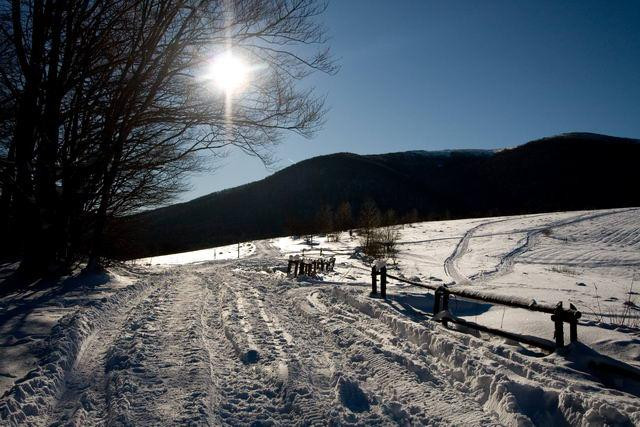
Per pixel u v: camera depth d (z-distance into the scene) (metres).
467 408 4.13
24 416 3.78
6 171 9.77
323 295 11.05
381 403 4.21
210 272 18.31
